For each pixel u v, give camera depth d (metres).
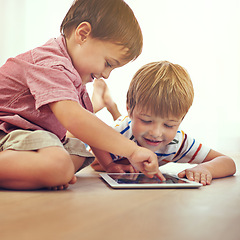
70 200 0.60
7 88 0.85
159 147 1.05
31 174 0.68
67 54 0.92
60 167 0.69
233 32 2.18
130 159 0.81
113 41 0.93
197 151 1.16
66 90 0.79
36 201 0.58
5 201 0.58
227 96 2.17
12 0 2.32
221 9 2.19
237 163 1.46
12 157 0.70
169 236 0.39
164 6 2.25
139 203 0.57
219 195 0.67
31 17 2.34
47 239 0.37
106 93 1.73
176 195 0.66
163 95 0.97
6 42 2.31
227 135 2.17
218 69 2.19
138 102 1.00
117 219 0.46
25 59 0.87
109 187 0.76
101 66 0.95
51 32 2.34
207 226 0.44
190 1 2.22
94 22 0.92
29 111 0.84
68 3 2.32
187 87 1.03
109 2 0.95
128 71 2.26
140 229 0.42
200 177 0.87
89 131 0.77
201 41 2.21
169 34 2.25
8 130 0.81
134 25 0.98
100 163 1.13
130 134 1.10
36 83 0.81
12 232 0.40
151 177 0.83
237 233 0.41
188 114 2.20
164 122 1.00
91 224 0.44
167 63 1.09
